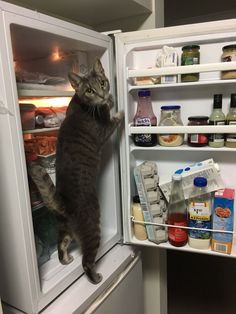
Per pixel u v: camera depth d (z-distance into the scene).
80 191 0.88
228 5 2.41
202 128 0.83
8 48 0.62
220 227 0.87
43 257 0.94
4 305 0.79
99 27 1.29
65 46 0.90
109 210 1.10
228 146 0.85
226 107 0.89
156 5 1.16
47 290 0.78
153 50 0.91
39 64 1.06
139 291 1.14
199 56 0.85
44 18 0.70
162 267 1.37
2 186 0.69
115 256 1.02
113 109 0.99
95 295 0.85
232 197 0.85
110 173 1.07
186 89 0.92
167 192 0.98
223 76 0.81
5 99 0.62
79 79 0.89
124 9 1.10
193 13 2.54
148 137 0.92
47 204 0.84
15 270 0.74
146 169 0.94
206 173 0.90
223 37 0.82
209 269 1.97
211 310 1.58
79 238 0.90
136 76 0.86
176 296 1.71
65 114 0.98
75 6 1.05
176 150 0.93
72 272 0.87
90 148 0.91
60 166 0.88
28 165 0.78
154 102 0.97
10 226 0.71
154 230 0.95
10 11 0.62
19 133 0.65
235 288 1.76
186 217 0.92
